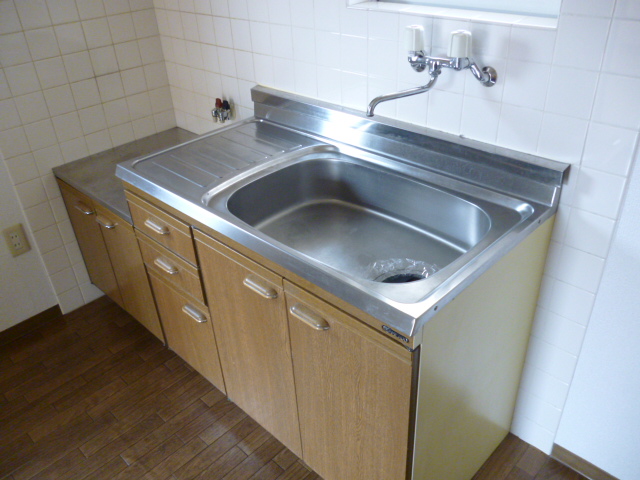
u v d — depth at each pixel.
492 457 1.83
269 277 1.43
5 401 2.15
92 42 2.23
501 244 1.27
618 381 1.54
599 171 1.32
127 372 2.25
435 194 1.57
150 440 1.95
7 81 2.07
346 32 1.68
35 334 2.47
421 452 1.37
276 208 1.80
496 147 1.48
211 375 2.02
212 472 1.83
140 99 2.47
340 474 1.61
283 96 1.97
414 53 1.44
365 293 1.15
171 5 2.26
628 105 1.21
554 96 1.32
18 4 2.01
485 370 1.50
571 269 1.48
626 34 1.16
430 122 1.61
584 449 1.72
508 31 1.33
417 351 1.14
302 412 1.62
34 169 2.24
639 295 1.38
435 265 1.54
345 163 1.76
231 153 1.83
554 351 1.64
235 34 2.05
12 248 2.32
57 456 1.92
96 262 2.39
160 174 1.72
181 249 1.73
